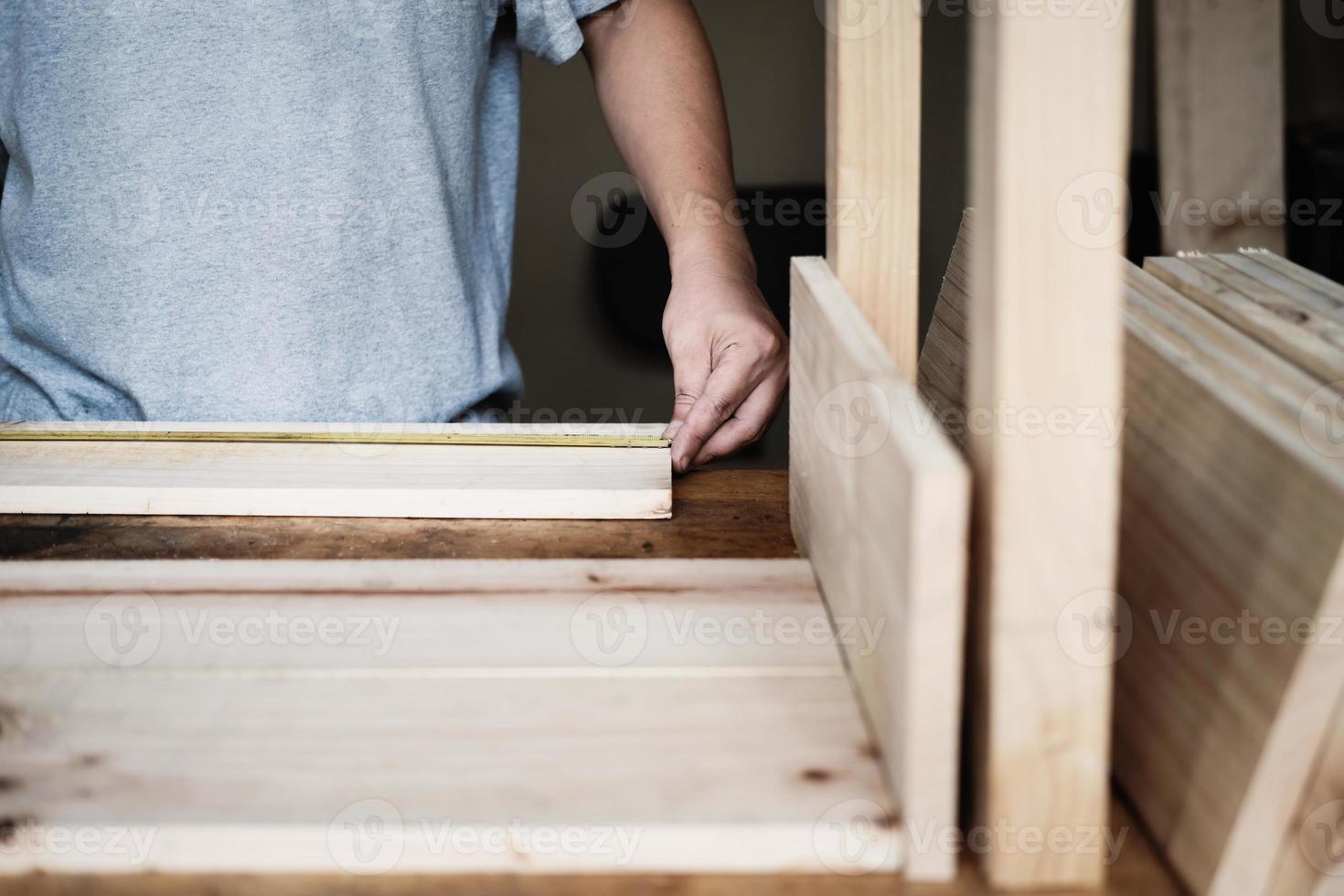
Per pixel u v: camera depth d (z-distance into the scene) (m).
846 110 0.57
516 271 2.78
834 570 0.54
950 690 0.39
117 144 1.01
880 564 0.44
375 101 1.07
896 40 0.56
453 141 1.15
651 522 0.76
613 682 0.50
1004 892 0.42
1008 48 0.35
